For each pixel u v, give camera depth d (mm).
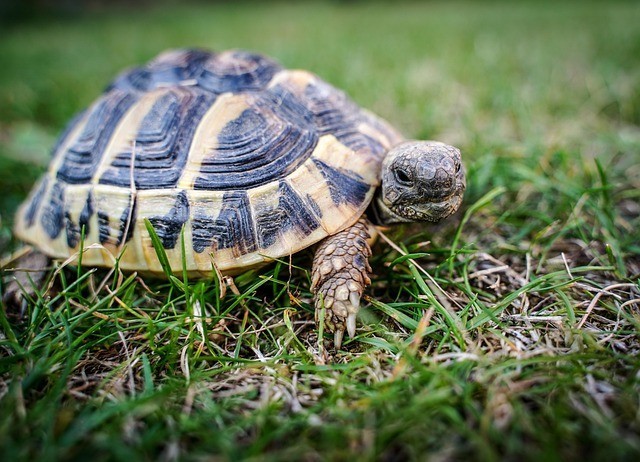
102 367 139
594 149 260
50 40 781
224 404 120
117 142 174
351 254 147
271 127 165
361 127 181
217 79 178
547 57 458
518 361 119
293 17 982
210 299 158
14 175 260
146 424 114
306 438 106
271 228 152
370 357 133
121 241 163
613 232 182
